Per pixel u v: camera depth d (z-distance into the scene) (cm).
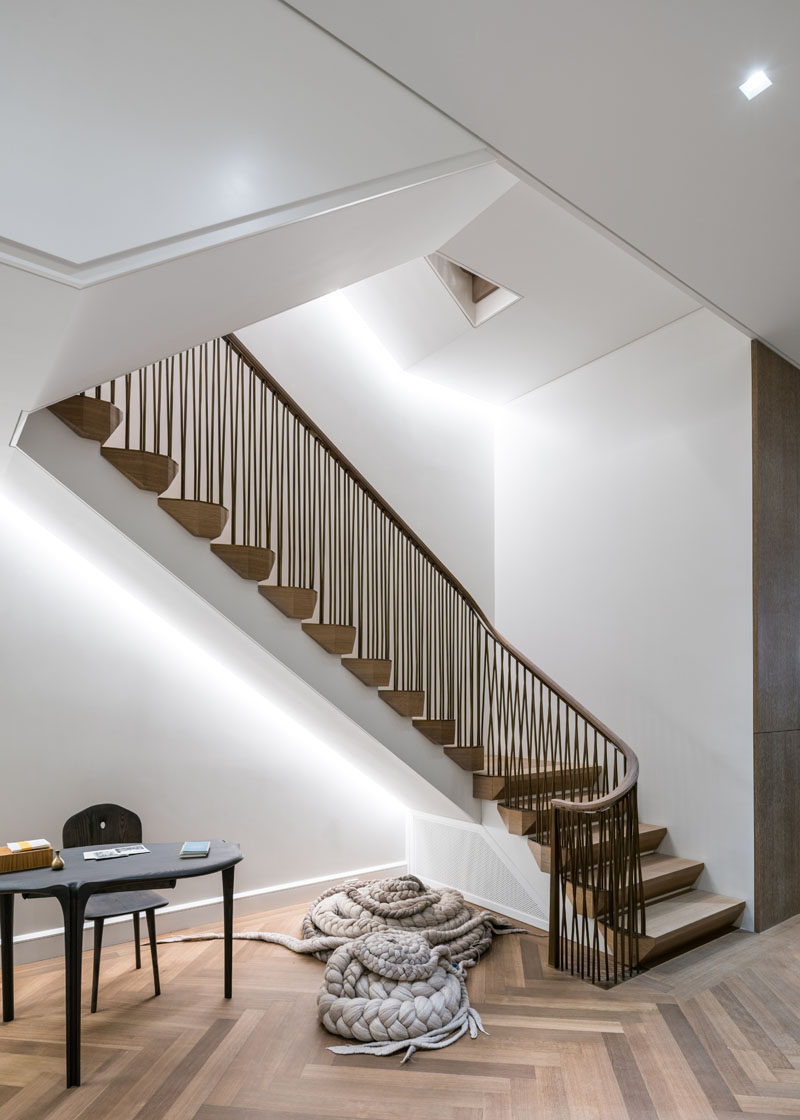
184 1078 289
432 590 569
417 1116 267
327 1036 325
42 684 430
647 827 530
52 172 194
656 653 550
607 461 600
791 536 519
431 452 658
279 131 237
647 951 403
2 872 311
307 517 548
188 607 414
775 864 488
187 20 220
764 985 383
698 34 255
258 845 502
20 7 193
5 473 372
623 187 335
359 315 618
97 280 203
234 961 410
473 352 584
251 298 295
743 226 367
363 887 489
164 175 212
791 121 298
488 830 508
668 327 537
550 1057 309
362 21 243
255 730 509
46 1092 278
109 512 361
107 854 343
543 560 649
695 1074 296
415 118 273
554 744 614
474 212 340
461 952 412
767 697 489
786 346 505
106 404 355
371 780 562
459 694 543
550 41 253
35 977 384
